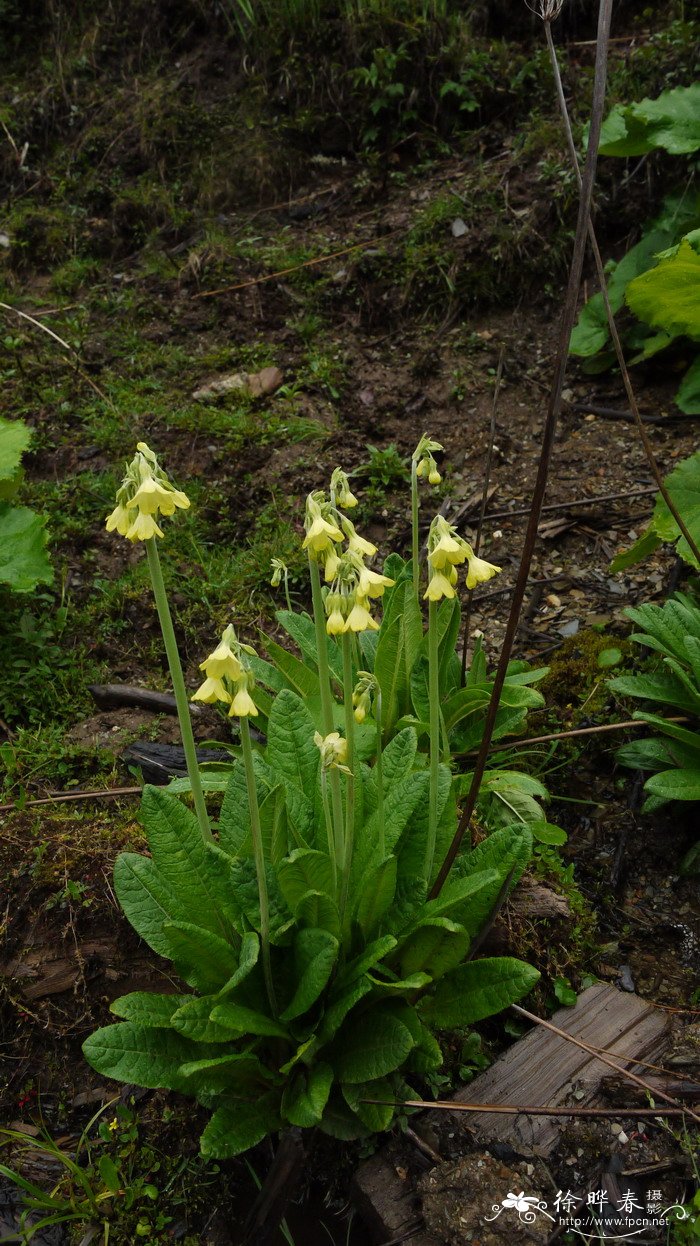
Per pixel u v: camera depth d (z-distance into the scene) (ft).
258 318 3.30
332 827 1.37
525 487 2.67
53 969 1.58
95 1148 1.46
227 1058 1.21
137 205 3.74
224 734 2.10
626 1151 1.35
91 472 2.80
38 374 3.15
